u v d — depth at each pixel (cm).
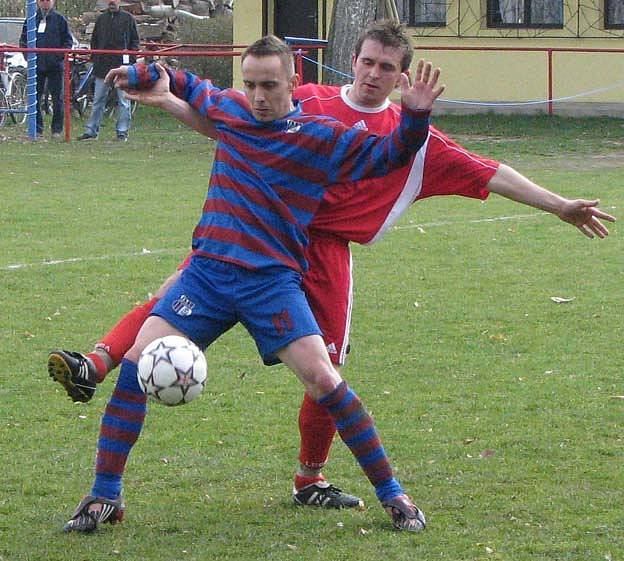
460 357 1047
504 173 673
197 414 886
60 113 2747
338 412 643
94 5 4534
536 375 991
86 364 657
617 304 1239
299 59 2694
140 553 631
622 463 777
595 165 2352
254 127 634
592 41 3312
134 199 1886
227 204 634
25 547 638
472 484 738
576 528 665
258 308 630
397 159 611
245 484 745
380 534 655
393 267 1417
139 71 659
